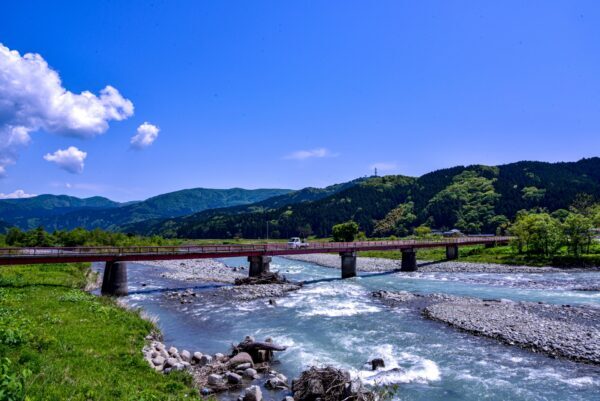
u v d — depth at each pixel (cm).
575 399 1731
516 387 1853
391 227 19512
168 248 4972
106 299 3269
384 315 3369
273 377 1883
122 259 4350
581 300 4047
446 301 3922
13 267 4794
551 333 2630
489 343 2534
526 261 7244
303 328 2941
